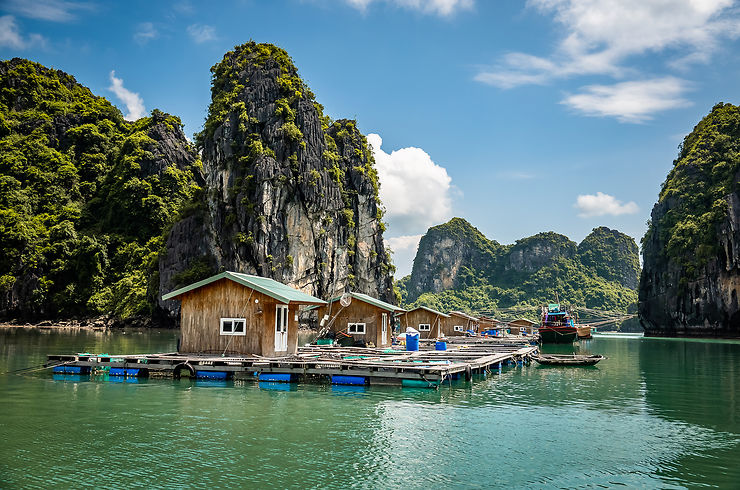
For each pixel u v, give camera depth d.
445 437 14.60
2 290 101.69
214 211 100.88
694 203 120.31
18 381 22.97
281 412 17.05
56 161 133.50
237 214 97.69
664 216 126.69
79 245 111.06
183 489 10.18
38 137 139.00
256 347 26.00
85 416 16.03
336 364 23.45
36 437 13.60
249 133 102.25
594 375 30.42
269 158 98.88
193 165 132.25
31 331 79.31
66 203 129.00
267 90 106.56
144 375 24.78
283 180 98.50
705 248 109.69
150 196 119.44
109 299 106.69
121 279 110.38
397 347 39.53
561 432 15.53
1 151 134.12
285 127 102.19
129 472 11.05
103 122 147.88
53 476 10.76
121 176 123.94
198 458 12.05
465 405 19.36
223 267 97.25
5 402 18.09
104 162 140.25
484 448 13.65
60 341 54.03
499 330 77.38
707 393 23.69
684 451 13.70
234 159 101.38
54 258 109.94
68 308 106.75
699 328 111.56
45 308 104.94
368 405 18.67
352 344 36.53
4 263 106.12
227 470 11.30
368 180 123.25
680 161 137.38
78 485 10.28
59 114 149.25
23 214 116.25
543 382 26.69
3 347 44.09
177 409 17.22
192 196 113.56
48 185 129.25
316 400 19.34
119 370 24.66
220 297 26.78
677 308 115.75
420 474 11.48
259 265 95.19
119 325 98.50
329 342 36.50
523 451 13.45
